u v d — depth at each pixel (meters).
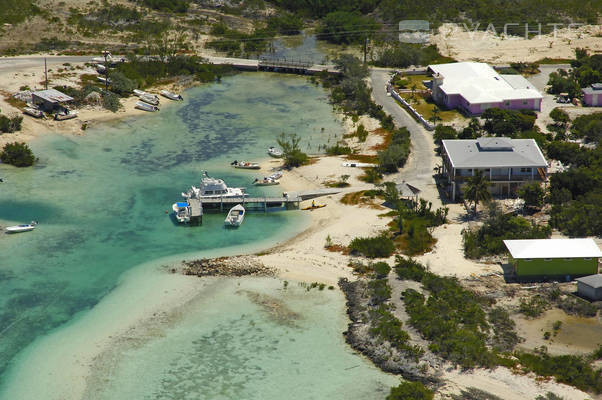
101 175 123.75
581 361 67.69
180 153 135.88
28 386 68.12
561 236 94.50
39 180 120.50
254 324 78.12
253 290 85.19
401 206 103.75
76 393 67.19
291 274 88.81
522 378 65.81
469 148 112.56
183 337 75.75
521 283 83.88
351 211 106.94
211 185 111.31
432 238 96.56
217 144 141.38
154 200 113.44
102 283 87.25
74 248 96.50
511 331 73.69
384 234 97.88
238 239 99.69
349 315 79.44
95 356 72.56
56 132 143.00
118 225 104.00
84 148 136.75
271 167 127.81
